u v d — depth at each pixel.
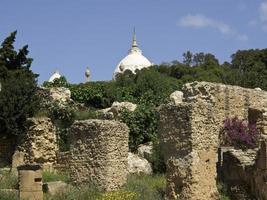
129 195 28.58
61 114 39.25
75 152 31.55
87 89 49.53
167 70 77.56
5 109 35.81
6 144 36.59
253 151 32.31
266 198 28.17
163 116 29.33
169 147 28.88
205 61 93.19
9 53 45.22
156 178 33.94
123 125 31.56
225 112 37.09
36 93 39.03
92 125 31.11
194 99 33.41
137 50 100.50
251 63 80.19
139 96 51.78
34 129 36.03
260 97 39.41
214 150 28.97
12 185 30.42
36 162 35.62
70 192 29.48
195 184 27.70
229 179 31.70
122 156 31.22
